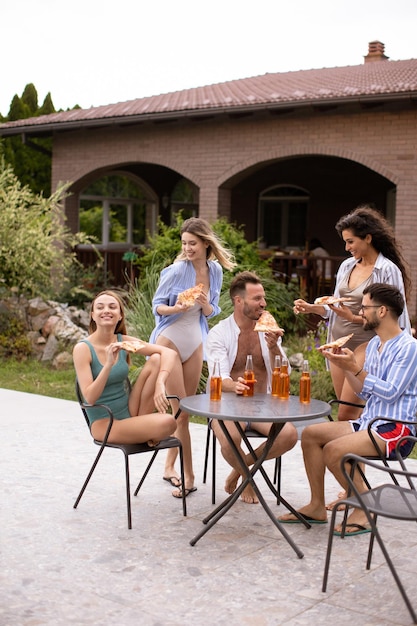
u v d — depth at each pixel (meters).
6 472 5.58
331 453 4.24
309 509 4.59
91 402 4.52
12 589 3.63
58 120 15.13
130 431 4.56
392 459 4.16
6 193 12.65
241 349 4.87
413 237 11.96
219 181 13.95
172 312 5.06
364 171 16.62
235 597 3.59
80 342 4.70
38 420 7.34
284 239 17.91
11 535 4.34
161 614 3.40
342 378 5.09
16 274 11.91
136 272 15.62
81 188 16.11
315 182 17.27
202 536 4.37
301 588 3.70
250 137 13.55
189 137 14.24
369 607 3.51
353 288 5.02
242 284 4.75
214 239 5.22
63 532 4.40
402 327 4.89
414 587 3.74
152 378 4.78
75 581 3.74
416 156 11.91
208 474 5.64
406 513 3.33
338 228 5.01
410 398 4.21
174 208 20.52
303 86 14.06
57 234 12.68
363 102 11.91
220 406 4.22
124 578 3.78
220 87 16.48
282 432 4.64
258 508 4.91
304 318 11.54
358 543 4.32
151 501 5.00
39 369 10.50
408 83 12.21
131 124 14.66
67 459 5.95
